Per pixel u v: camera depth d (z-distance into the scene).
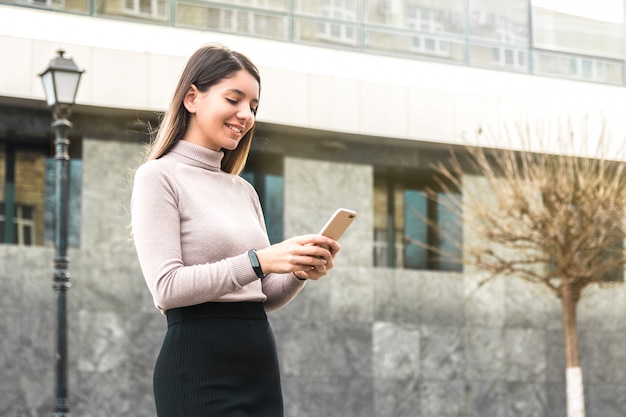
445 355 19.34
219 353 2.90
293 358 18.16
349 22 18.97
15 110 16.77
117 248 17.16
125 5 17.31
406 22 19.39
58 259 11.99
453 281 19.66
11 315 16.31
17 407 16.14
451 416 19.19
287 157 18.67
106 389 16.73
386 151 19.44
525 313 20.09
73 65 12.30
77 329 16.70
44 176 17.25
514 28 20.11
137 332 17.06
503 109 19.78
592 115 20.12
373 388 18.67
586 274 16.75
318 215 18.80
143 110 17.16
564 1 20.52
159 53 17.39
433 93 19.39
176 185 3.02
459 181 19.95
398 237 19.89
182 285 2.85
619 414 20.59
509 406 19.67
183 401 2.88
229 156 3.31
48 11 16.83
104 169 17.23
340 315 18.66
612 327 20.77
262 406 2.96
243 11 18.16
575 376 16.80
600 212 16.66
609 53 20.61
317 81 18.55
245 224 3.09
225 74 3.07
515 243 18.02
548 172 17.09
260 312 3.03
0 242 16.78
